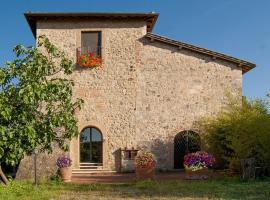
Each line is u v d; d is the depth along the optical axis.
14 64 9.09
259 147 14.29
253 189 11.44
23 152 8.99
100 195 10.80
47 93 9.34
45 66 9.53
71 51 17.53
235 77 17.83
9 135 8.38
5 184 10.97
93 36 17.78
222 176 14.64
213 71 17.81
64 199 10.00
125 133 17.34
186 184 12.85
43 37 10.20
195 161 14.29
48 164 15.58
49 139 9.53
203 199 9.91
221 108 17.62
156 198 10.13
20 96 8.49
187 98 17.62
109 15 17.36
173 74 17.70
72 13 17.12
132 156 17.20
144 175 14.10
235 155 14.78
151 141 17.38
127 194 10.97
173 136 17.45
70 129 9.83
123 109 17.45
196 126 17.50
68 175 14.64
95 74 17.53
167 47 17.78
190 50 17.80
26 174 15.50
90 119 17.34
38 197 10.04
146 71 17.66
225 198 9.97
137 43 17.72
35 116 9.31
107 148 17.25
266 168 14.41
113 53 17.66
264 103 15.95
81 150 17.23
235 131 14.68
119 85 17.55
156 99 17.56
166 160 17.33
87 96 17.41
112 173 16.95
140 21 17.81
